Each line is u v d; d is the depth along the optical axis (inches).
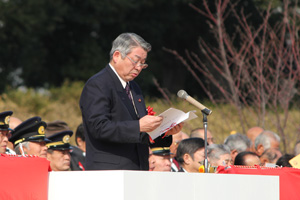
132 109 393.4
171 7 1983.3
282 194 463.5
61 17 1990.7
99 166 376.8
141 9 2043.6
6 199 333.4
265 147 752.3
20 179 338.3
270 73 1101.7
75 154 683.4
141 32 2114.9
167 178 323.3
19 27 1891.0
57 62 2148.1
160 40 2079.2
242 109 1167.6
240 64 1067.3
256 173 461.1
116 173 306.0
